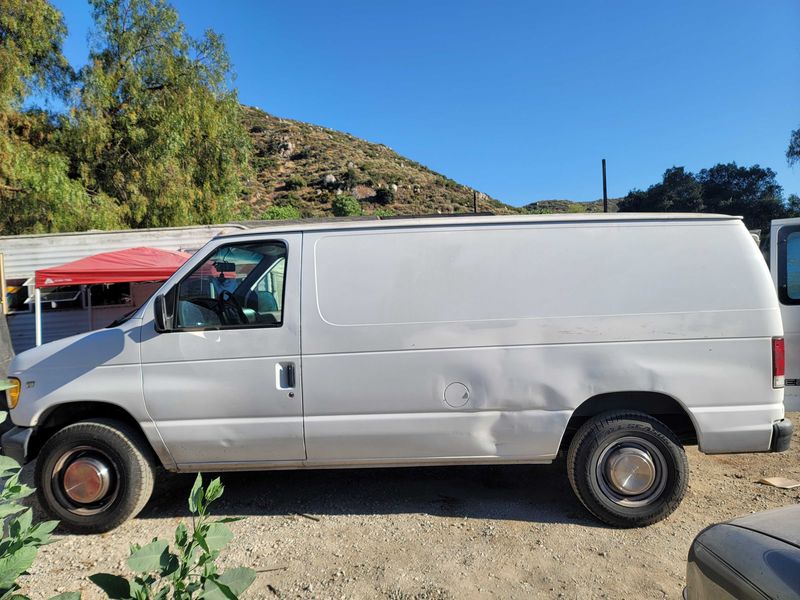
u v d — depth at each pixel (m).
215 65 18.36
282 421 3.92
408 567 3.42
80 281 9.45
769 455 5.29
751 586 1.89
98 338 4.03
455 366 3.89
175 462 4.02
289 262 4.03
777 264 5.34
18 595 1.76
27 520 1.80
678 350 3.84
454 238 4.02
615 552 3.54
